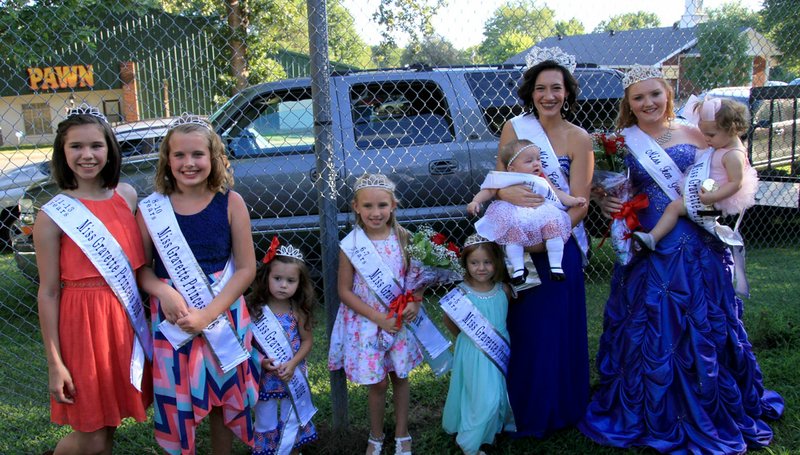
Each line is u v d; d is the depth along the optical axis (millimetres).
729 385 2730
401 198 4324
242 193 4211
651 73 2703
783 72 5059
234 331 2342
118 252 2203
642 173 2770
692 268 2703
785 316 4141
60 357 2160
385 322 2584
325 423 3004
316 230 4301
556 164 2678
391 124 4375
